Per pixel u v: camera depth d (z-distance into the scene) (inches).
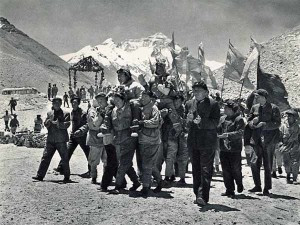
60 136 359.3
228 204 290.8
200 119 281.7
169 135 362.9
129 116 308.2
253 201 304.8
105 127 313.9
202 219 247.4
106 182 320.8
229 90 2469.2
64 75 7170.3
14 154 562.6
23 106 1881.2
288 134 414.6
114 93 324.8
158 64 376.2
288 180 417.4
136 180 323.6
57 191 311.9
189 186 359.6
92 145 354.6
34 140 692.1
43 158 360.5
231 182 320.5
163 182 361.1
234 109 323.9
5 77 4869.6
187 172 454.9
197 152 287.6
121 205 273.0
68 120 361.4
